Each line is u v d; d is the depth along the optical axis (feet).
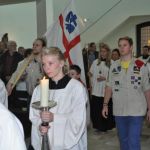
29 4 41.98
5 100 11.50
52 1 29.78
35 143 7.98
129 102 12.10
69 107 7.80
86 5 35.29
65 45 13.70
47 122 6.73
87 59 26.18
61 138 7.67
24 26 42.50
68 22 13.71
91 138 18.39
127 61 12.24
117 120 12.42
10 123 4.28
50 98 7.86
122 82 12.21
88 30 35.40
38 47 14.26
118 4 35.50
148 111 12.24
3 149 4.19
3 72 21.65
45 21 29.40
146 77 12.13
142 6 34.99
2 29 43.34
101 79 19.25
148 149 16.03
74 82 7.97
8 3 31.32
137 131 12.03
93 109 19.72
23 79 16.34
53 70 7.77
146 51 24.26
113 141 17.67
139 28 37.78
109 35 35.91
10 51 21.89
